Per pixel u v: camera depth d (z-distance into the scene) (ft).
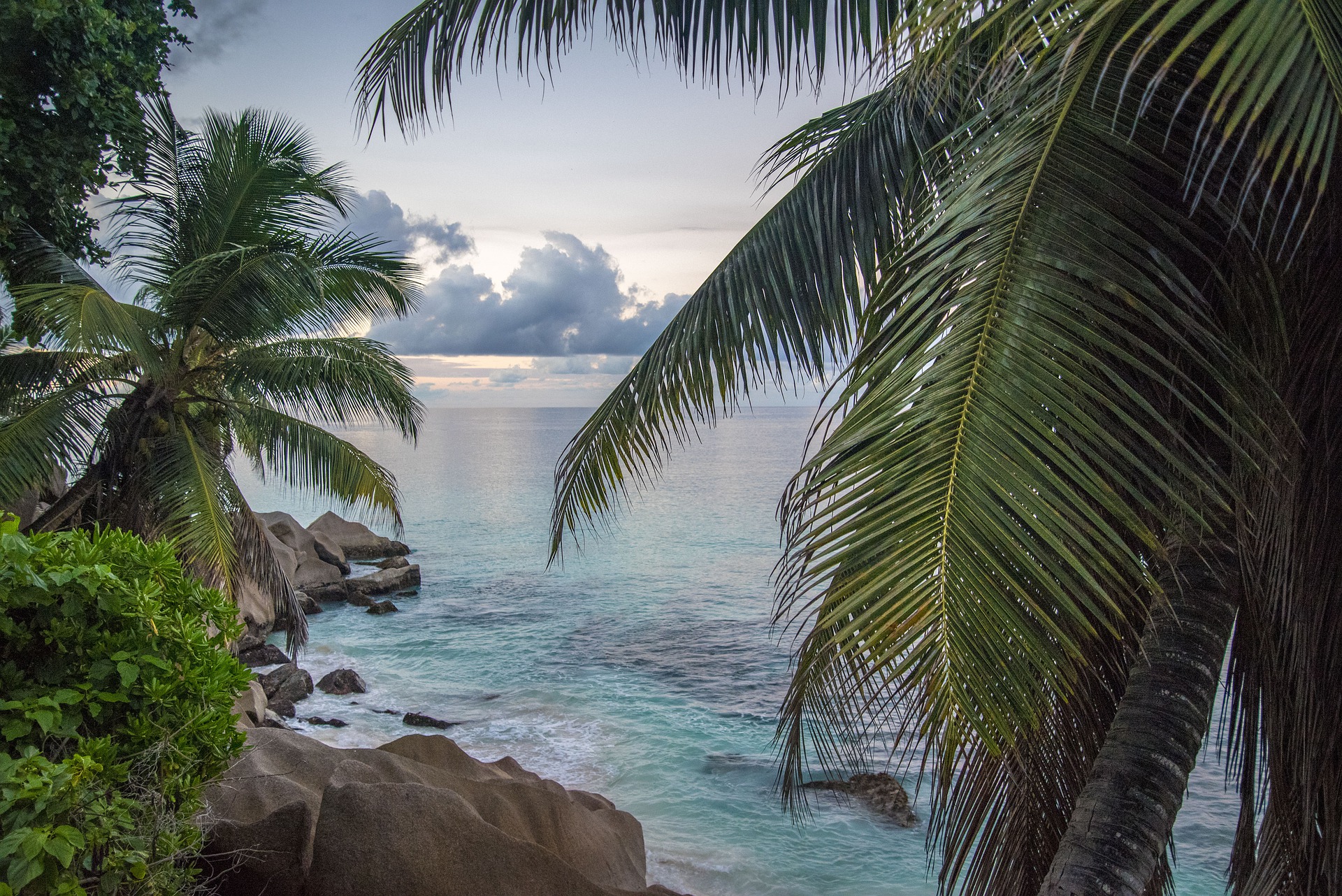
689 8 10.85
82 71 29.37
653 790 42.09
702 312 11.53
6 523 8.36
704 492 258.78
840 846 35.94
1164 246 7.48
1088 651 9.53
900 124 10.79
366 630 79.25
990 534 6.38
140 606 8.64
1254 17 5.36
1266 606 9.25
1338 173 7.47
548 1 10.98
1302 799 9.88
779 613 7.25
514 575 115.55
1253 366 7.83
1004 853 10.99
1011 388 6.66
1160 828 8.29
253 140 38.09
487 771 19.33
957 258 7.60
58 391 34.76
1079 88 7.41
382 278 42.83
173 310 35.17
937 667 6.42
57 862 7.11
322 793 14.52
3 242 30.12
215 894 11.26
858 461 7.01
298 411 39.37
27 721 7.63
